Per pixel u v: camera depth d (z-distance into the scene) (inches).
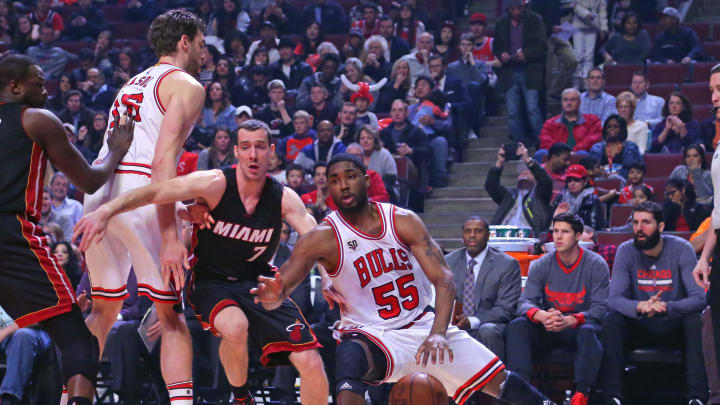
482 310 400.5
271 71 741.3
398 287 270.7
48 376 403.2
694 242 382.3
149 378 412.2
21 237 225.8
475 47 753.0
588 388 366.0
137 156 255.4
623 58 735.7
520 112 681.0
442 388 240.2
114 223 253.6
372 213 266.7
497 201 538.9
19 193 227.3
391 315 271.3
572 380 404.5
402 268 269.1
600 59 752.3
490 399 387.9
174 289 258.4
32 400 405.4
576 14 739.4
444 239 594.9
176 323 261.0
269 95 693.3
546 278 398.6
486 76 713.0
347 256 265.4
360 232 265.0
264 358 273.4
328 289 274.1
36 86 235.3
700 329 360.8
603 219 497.0
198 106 256.5
